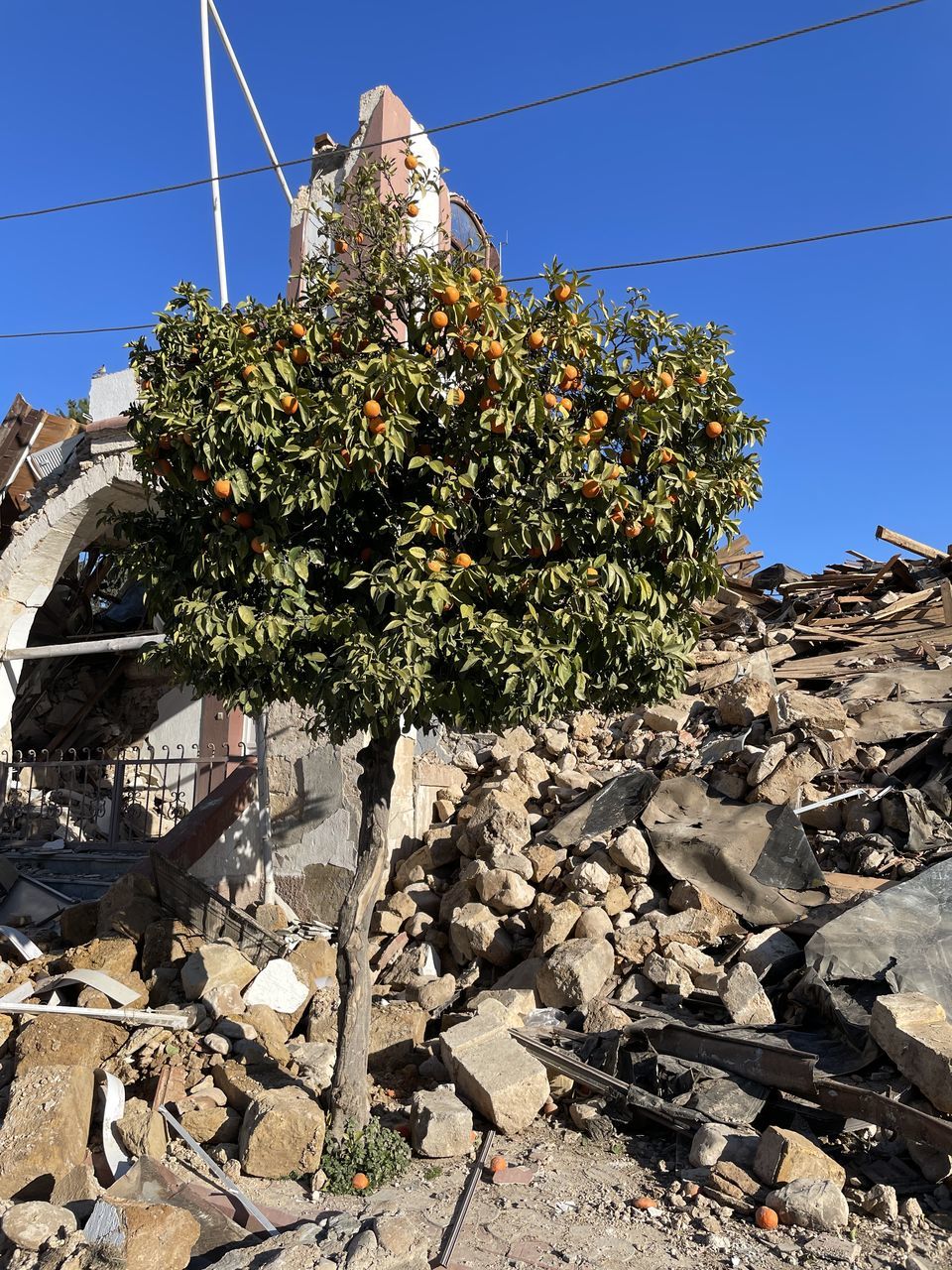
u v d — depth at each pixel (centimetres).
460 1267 428
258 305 595
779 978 659
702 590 583
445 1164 545
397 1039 689
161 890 830
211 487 541
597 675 586
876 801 780
